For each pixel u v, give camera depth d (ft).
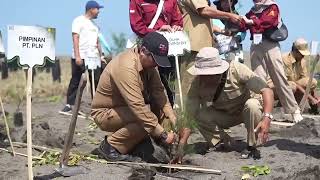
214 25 17.87
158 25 14.87
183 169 11.93
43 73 38.55
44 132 16.07
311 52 19.38
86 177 11.28
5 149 14.10
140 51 11.73
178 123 12.26
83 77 10.64
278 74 17.62
